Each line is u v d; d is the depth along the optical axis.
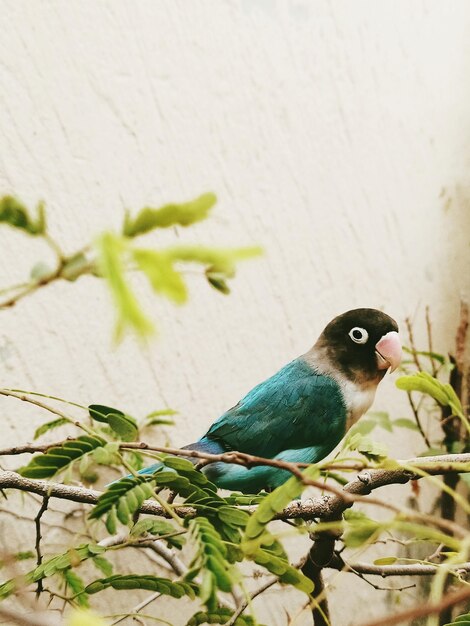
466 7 3.78
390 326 2.46
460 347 3.52
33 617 0.79
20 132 2.19
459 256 3.73
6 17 2.17
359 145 3.23
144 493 1.10
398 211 3.41
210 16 2.70
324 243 3.07
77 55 2.34
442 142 3.67
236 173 2.76
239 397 2.76
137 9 2.49
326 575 2.94
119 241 0.49
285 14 2.94
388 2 3.37
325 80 3.09
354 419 2.51
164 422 2.29
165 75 2.57
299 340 2.97
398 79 3.42
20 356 2.19
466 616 1.26
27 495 2.18
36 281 0.65
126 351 2.45
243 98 2.80
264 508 1.01
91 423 2.27
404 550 3.20
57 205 2.27
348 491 1.40
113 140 2.42
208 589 0.90
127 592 2.38
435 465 1.06
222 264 0.50
